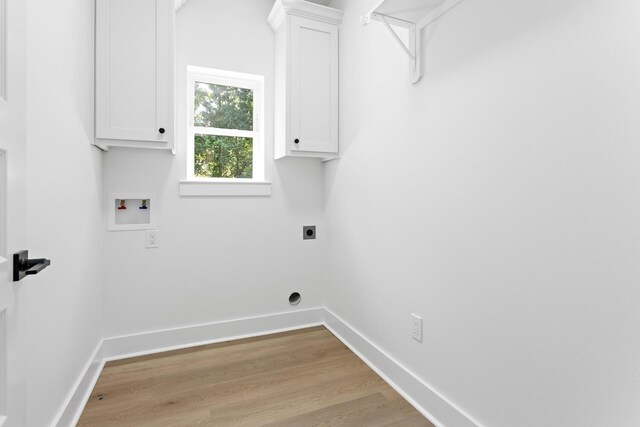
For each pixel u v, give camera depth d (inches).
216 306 89.7
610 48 33.2
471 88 49.4
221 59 89.2
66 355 52.4
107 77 68.8
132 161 80.7
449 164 53.8
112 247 78.9
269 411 59.4
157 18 72.6
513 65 43.1
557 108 38.0
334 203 95.0
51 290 46.4
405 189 64.6
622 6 32.3
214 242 89.2
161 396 63.7
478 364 48.9
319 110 88.7
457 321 52.7
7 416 29.9
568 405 37.4
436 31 55.9
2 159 29.0
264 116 94.4
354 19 82.7
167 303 84.5
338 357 80.0
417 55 59.6
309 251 100.3
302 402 62.1
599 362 34.7
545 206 39.5
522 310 42.4
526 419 42.0
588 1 34.9
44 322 44.1
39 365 42.5
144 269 82.0
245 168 97.3
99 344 74.1
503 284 44.9
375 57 73.6
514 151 43.1
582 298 36.0
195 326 86.9
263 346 86.0
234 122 95.7
